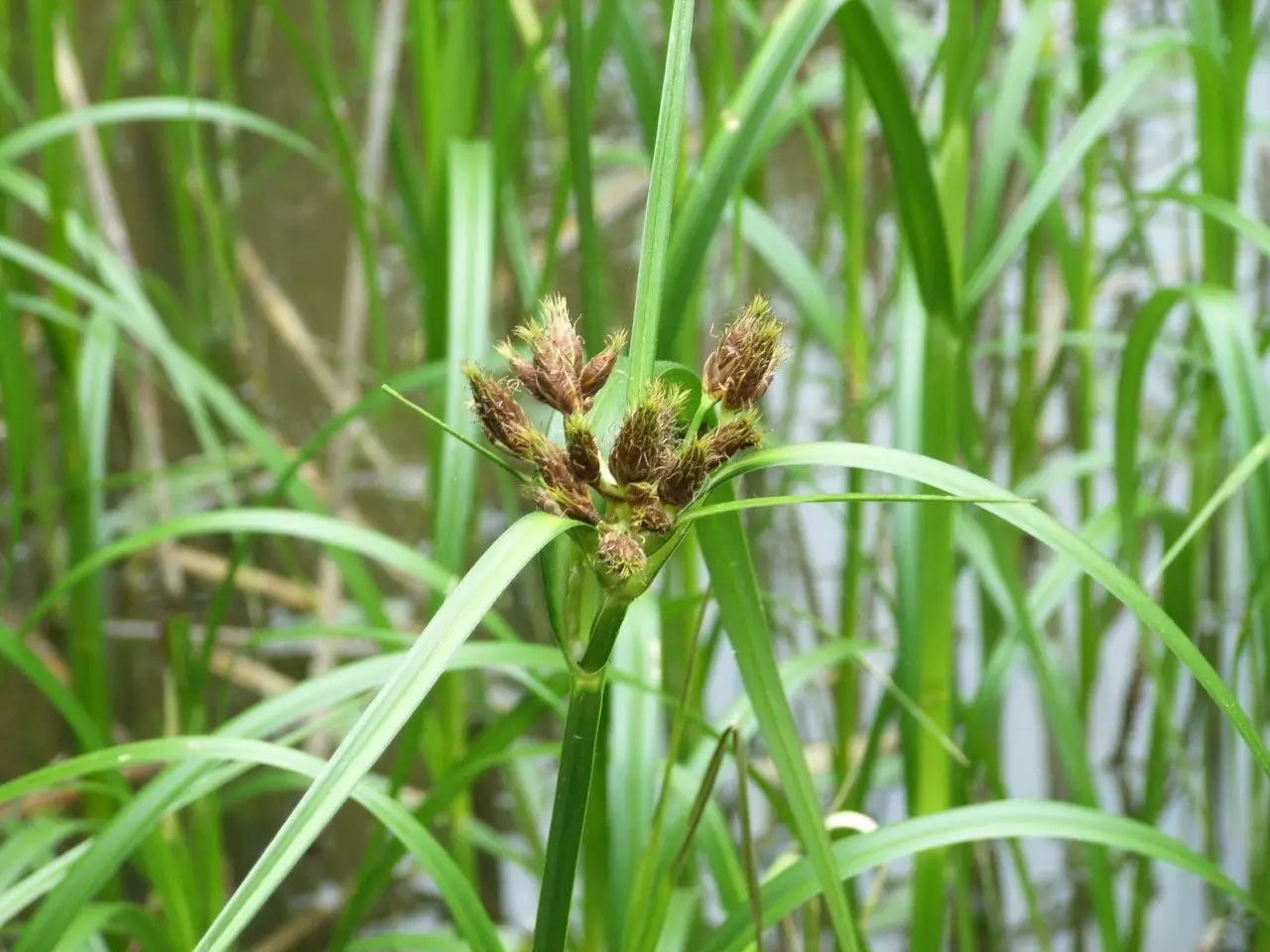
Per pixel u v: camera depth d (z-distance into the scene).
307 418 1.06
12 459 0.57
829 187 0.61
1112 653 0.88
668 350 0.39
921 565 0.48
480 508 0.99
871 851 0.40
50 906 0.38
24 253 0.57
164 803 0.40
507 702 0.93
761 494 0.75
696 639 0.40
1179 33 0.66
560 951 0.33
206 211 0.82
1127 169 1.01
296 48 0.55
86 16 1.00
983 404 0.93
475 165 0.52
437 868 0.39
